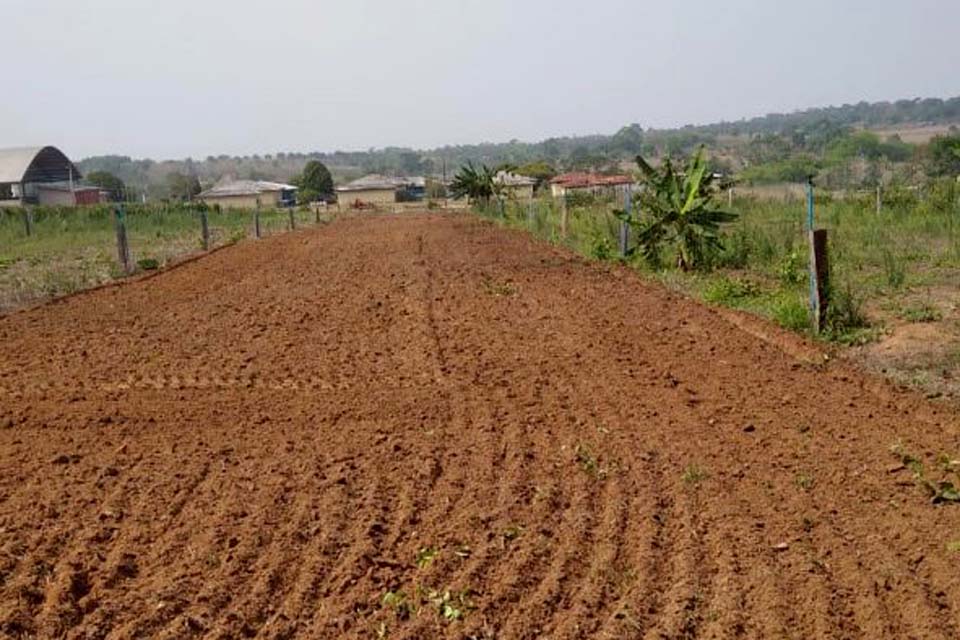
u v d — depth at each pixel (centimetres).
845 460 659
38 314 1420
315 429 786
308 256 2431
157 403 878
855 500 589
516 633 453
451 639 448
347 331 1224
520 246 2580
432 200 7644
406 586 504
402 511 599
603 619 462
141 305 1508
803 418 761
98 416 836
